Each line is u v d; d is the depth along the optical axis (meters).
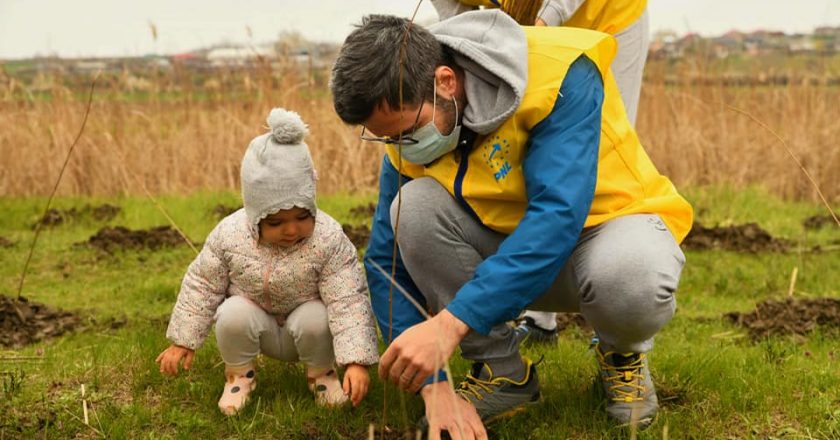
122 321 4.62
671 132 9.91
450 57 2.72
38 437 3.07
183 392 3.45
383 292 3.07
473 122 2.68
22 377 3.56
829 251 6.35
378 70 2.55
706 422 3.11
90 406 3.35
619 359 3.01
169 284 5.44
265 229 3.10
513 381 3.04
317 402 3.29
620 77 3.82
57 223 7.71
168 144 9.72
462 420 2.78
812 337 4.24
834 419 3.08
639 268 2.67
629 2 3.78
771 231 7.29
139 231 6.84
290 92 9.50
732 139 9.80
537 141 2.69
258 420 3.17
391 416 3.16
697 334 4.42
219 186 9.60
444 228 2.91
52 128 9.55
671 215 2.94
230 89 10.22
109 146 9.51
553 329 4.04
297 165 3.03
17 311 4.51
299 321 3.20
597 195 2.83
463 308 2.55
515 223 2.89
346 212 7.79
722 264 5.94
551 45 2.76
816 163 9.14
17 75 10.38
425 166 2.95
